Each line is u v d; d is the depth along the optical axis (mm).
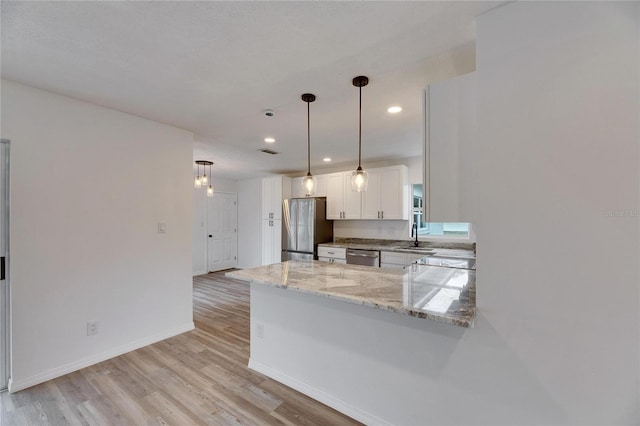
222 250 6941
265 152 4262
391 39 1593
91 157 2443
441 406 1522
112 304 2572
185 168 3166
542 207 1248
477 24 1394
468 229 4258
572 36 1189
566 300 1204
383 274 2176
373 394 1765
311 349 2053
